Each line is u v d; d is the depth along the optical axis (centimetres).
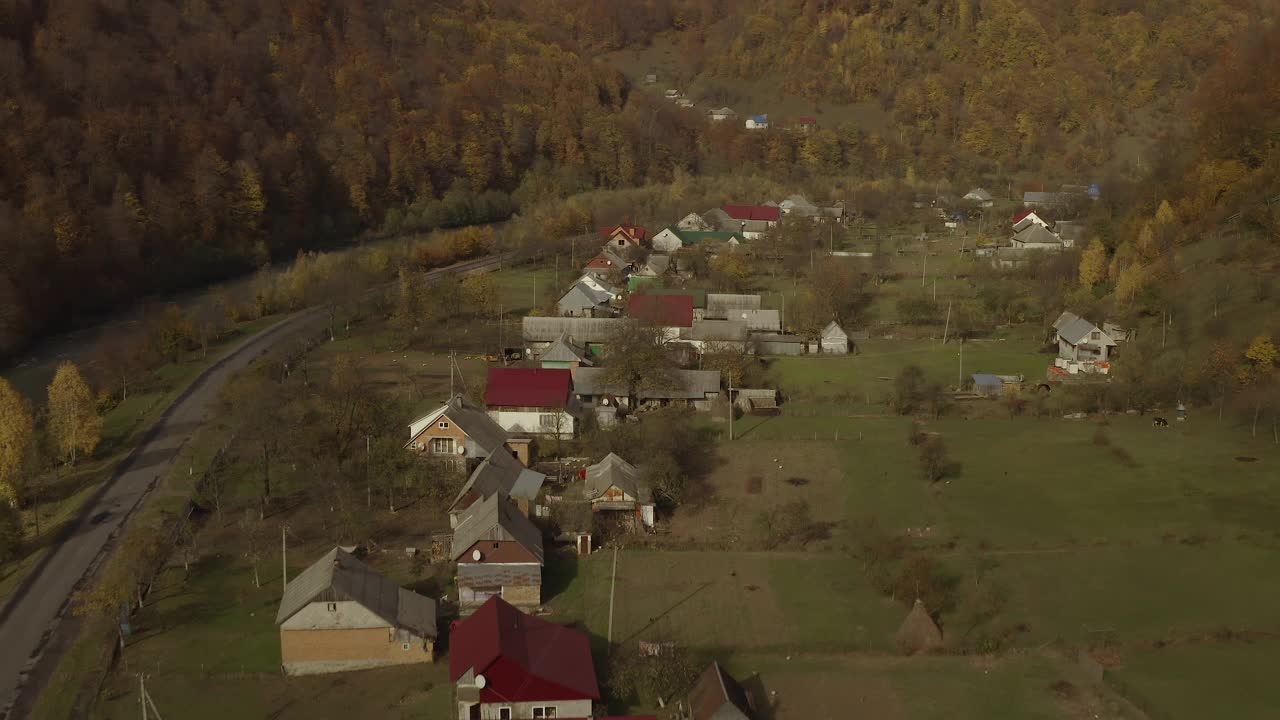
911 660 5900
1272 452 8781
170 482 8225
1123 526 7525
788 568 7006
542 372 9612
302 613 5744
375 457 8275
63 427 8594
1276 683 5541
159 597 6562
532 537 6838
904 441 9325
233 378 10519
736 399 10206
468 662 5362
